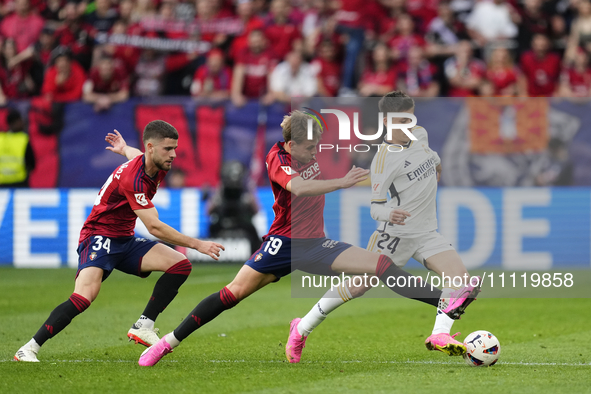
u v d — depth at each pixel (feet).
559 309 81.92
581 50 143.43
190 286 104.83
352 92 141.69
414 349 56.65
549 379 42.88
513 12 146.82
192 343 59.98
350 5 144.46
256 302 89.61
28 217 131.23
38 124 131.34
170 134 48.47
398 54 141.28
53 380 42.63
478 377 43.62
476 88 140.67
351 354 54.19
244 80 142.92
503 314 78.54
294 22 146.20
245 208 129.39
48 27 146.41
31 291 98.78
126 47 145.48
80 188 131.34
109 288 103.45
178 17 147.33
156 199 130.11
